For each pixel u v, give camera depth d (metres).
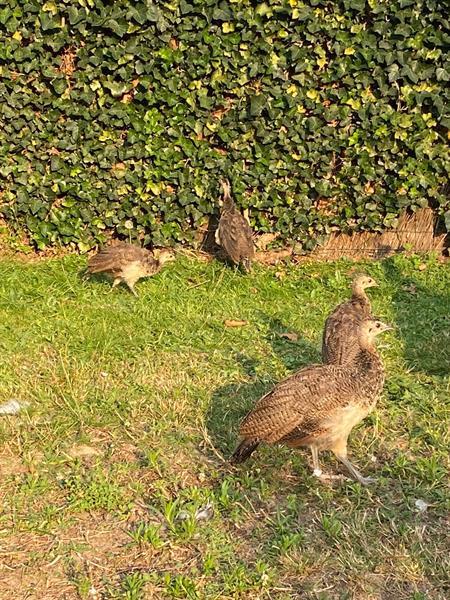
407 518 3.98
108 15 5.50
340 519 3.96
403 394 4.61
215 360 4.86
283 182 5.79
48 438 4.31
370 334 4.16
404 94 5.63
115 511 3.99
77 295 5.41
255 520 3.96
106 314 5.20
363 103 5.66
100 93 5.62
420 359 4.88
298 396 4.05
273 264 5.86
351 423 4.09
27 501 4.02
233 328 5.14
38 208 5.71
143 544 3.85
